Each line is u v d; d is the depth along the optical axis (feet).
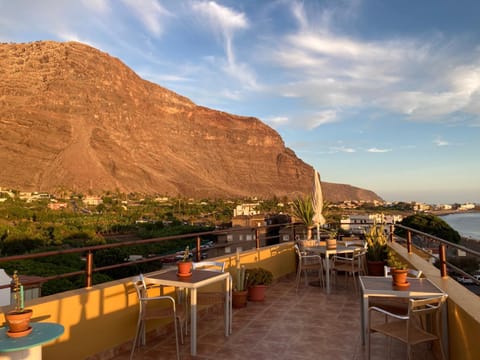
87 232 217.36
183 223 332.60
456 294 12.03
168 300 16.87
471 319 9.81
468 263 97.09
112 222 288.92
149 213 428.97
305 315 18.31
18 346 8.00
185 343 14.79
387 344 14.23
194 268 17.30
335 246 23.76
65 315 12.22
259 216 121.19
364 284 13.29
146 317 13.52
